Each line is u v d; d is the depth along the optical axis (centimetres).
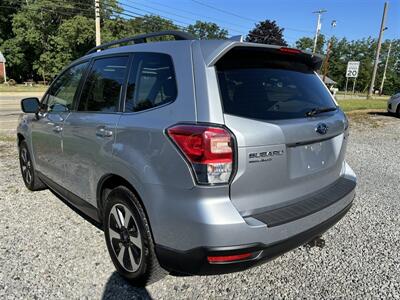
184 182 208
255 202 219
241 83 228
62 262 295
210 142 201
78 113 319
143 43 273
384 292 266
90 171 296
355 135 1025
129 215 256
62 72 384
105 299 250
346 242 345
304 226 236
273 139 219
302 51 271
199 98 212
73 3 4778
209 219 201
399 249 332
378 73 8125
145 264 245
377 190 507
